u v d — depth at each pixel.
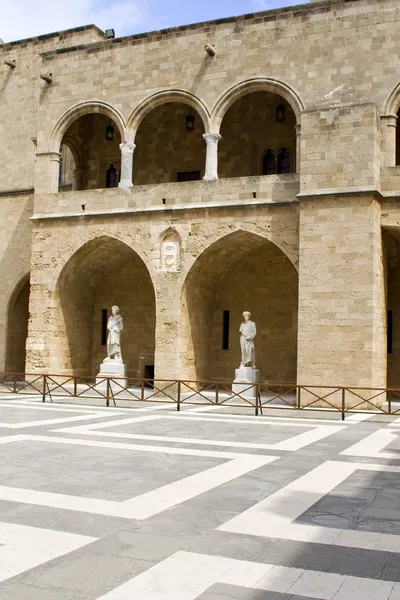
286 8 28.56
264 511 9.67
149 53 31.11
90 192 31.38
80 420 20.06
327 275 25.50
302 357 25.59
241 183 28.39
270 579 7.00
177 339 29.02
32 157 38.84
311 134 26.16
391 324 30.75
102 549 7.89
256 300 32.75
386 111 26.72
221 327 33.19
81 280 34.00
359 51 27.30
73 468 12.60
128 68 31.52
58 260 31.83
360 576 7.13
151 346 34.69
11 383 34.38
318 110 26.12
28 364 31.89
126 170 31.08
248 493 10.75
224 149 33.94
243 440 16.39
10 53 40.19
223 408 24.53
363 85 27.12
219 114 29.66
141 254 29.95
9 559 7.50
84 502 10.06
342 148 25.64
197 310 31.23
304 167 26.12
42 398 26.39
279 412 23.27
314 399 25.30
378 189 25.88
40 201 32.47
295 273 32.12
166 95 30.61
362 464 13.28
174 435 17.11
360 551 7.94
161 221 29.69
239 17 29.34
